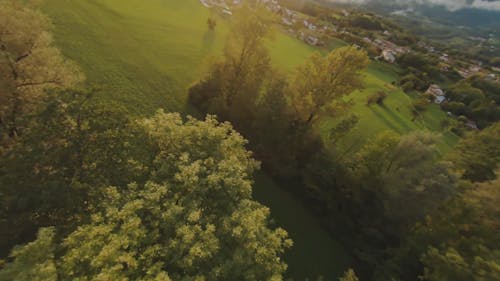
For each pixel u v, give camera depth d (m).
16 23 18.28
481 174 31.16
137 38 45.84
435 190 26.31
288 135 31.91
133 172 14.25
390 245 28.97
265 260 11.77
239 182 13.73
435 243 23.70
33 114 14.52
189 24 59.00
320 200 32.06
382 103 64.62
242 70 33.31
